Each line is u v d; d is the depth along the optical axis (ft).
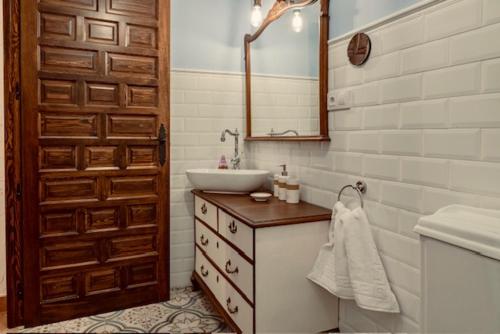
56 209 6.75
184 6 8.00
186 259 8.34
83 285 7.00
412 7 4.09
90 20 6.80
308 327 5.28
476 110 3.44
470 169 3.52
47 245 6.72
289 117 6.72
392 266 4.48
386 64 4.49
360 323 5.05
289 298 5.13
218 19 8.30
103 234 7.11
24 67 6.39
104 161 7.07
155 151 7.50
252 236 4.92
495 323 2.75
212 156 8.41
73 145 6.81
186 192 8.27
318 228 5.28
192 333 6.37
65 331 6.51
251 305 5.02
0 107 7.05
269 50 7.39
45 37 6.49
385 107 4.52
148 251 7.52
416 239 4.13
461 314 3.01
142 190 7.41
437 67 3.83
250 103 8.27
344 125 5.29
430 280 3.31
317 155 5.97
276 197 6.80
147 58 7.29
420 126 4.05
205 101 8.28
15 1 6.32
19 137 6.49
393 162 4.43
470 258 2.94
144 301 7.50
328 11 5.55
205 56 8.23
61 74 6.63
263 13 7.89
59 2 6.56
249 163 8.57
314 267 5.14
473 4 3.44
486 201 3.38
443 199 3.80
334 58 5.44
